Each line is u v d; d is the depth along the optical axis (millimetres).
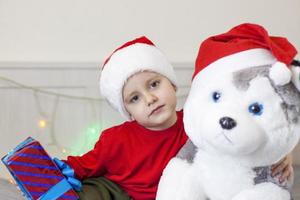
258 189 728
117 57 1020
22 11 1946
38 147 877
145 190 1027
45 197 858
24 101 1932
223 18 2084
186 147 837
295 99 693
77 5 1976
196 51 2076
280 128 691
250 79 699
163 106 991
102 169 1071
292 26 2131
